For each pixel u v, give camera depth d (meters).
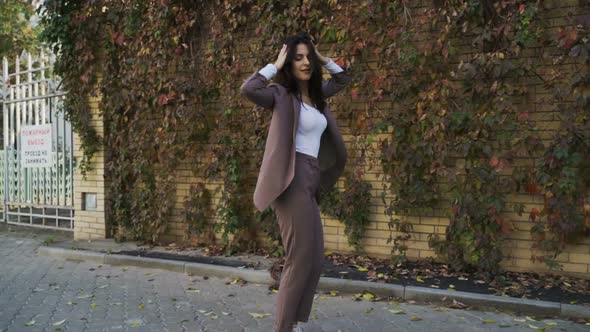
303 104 3.18
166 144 6.46
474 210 4.77
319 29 5.58
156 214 6.68
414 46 5.04
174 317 4.05
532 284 4.54
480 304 4.16
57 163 8.30
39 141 8.47
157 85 6.50
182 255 6.06
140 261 5.83
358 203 5.46
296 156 3.12
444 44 4.88
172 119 6.37
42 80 8.42
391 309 4.17
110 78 6.82
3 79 8.98
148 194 6.70
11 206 9.09
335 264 5.34
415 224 5.33
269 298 4.57
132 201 6.83
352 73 5.35
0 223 9.10
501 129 4.70
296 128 3.07
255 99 3.03
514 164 4.80
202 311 4.19
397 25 5.11
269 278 5.03
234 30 6.10
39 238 7.75
